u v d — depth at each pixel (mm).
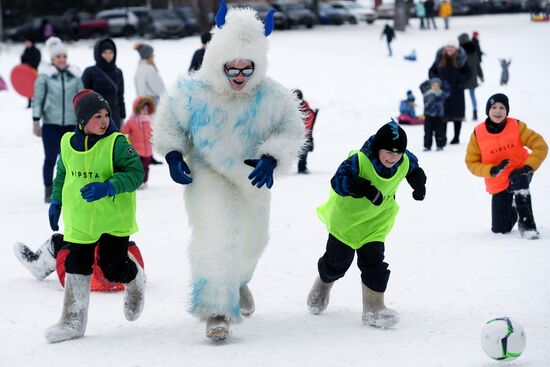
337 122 43344
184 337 11195
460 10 115625
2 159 33156
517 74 59688
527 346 10156
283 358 10008
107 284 13859
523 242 16219
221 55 11031
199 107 11273
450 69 33156
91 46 84938
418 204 21203
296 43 82750
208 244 10977
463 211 20094
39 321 12227
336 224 11547
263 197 11703
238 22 11070
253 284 14227
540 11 100000
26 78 41781
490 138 16625
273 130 11484
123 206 11180
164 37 92188
